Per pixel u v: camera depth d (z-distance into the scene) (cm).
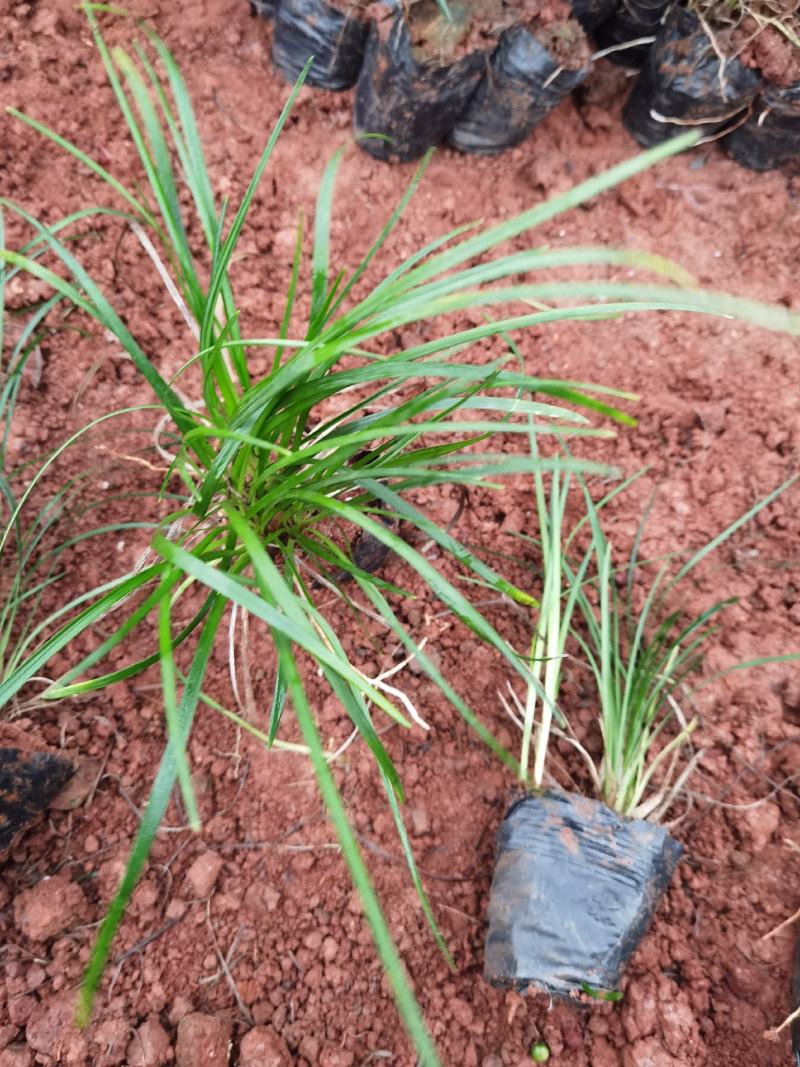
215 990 36
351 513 25
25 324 45
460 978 37
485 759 42
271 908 38
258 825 39
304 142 51
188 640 42
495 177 52
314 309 31
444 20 43
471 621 27
